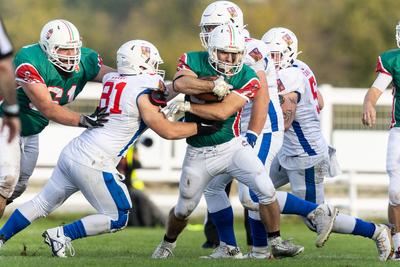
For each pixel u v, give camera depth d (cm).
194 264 2364
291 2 11619
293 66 2897
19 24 10281
